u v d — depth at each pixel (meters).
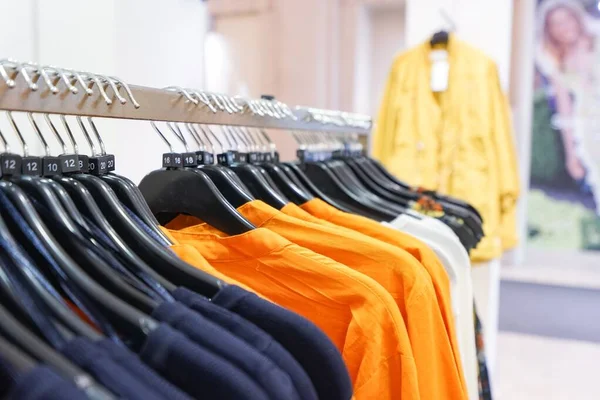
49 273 0.43
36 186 0.46
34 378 0.29
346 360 0.56
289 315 0.44
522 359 2.24
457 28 1.92
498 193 1.68
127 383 0.32
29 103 0.45
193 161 0.67
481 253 1.63
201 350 0.37
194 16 1.40
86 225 0.48
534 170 2.45
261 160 0.84
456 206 1.08
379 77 2.92
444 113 1.69
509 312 2.51
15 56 1.04
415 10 1.96
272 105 0.81
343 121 1.09
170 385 0.33
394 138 1.77
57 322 0.36
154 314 0.40
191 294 0.44
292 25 2.74
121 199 0.55
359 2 2.71
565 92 2.35
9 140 1.02
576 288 2.36
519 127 2.38
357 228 0.72
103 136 1.08
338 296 0.56
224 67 2.90
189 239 0.63
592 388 2.00
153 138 1.20
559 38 2.33
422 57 1.73
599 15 2.25
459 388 0.65
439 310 0.64
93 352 0.33
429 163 1.70
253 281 0.60
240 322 0.41
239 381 0.35
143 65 1.22
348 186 0.94
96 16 1.08
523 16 2.32
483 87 1.66
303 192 0.77
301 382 0.39
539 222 2.47
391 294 0.62
